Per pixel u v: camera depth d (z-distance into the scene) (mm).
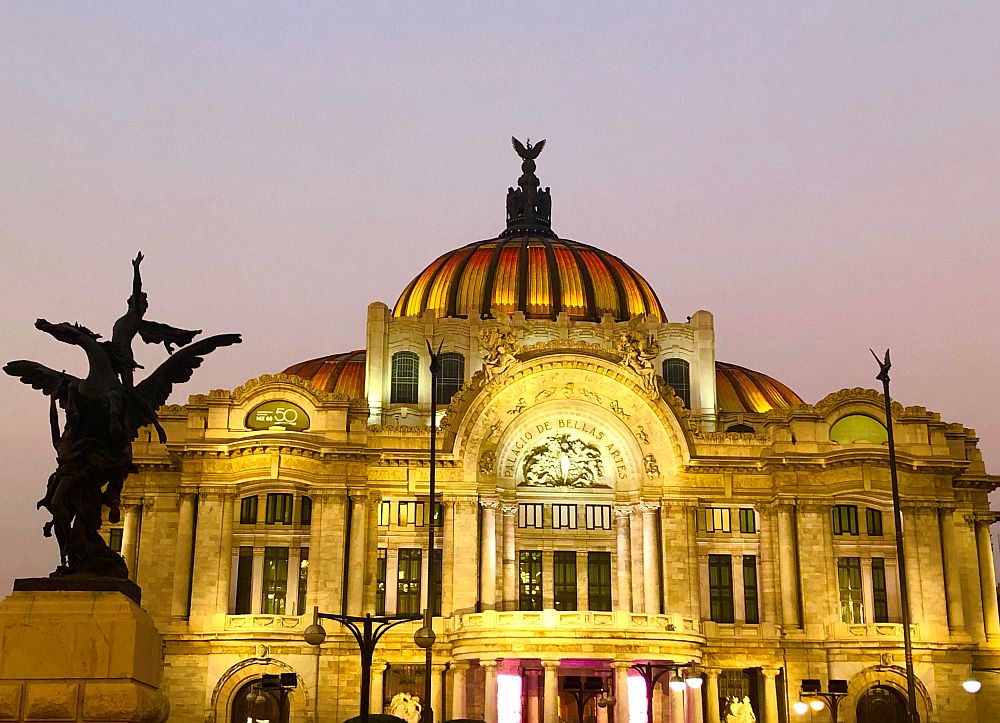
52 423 28734
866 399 97250
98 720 24562
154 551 94562
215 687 86750
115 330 29734
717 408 110000
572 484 98438
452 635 88250
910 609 92562
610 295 111875
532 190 131375
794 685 91250
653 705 87125
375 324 105062
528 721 89125
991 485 102438
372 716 58594
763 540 95250
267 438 89625
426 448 93625
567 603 96375
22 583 25844
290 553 92125
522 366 94125
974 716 91250
